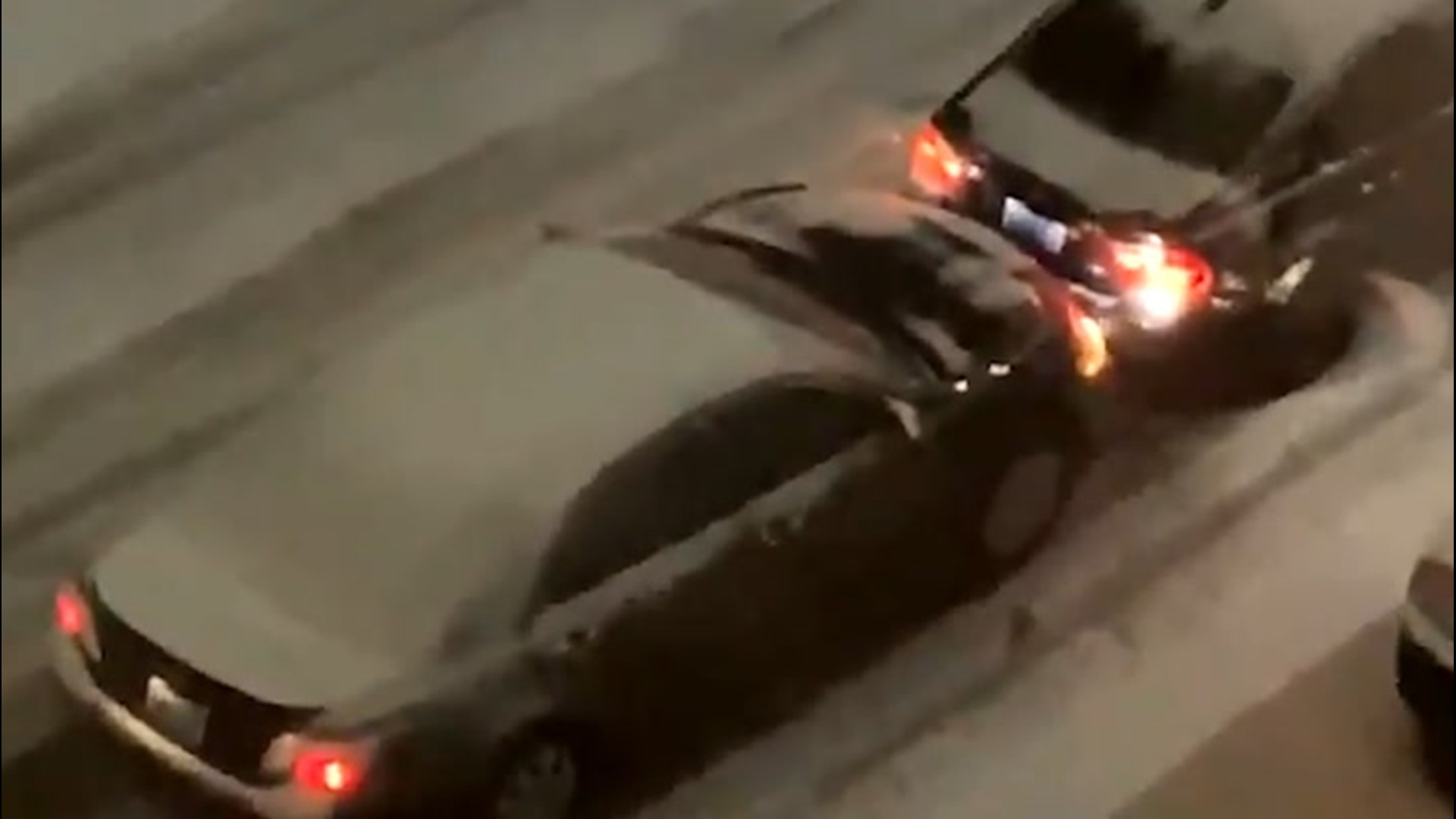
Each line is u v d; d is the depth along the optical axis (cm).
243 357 1052
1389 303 1420
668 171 1158
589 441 1194
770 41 1159
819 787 1238
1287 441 1373
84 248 1000
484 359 1157
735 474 1235
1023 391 1302
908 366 1278
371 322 1095
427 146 1076
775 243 1229
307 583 1126
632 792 1220
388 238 1078
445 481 1162
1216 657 1309
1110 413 1341
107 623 1075
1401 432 1402
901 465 1277
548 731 1187
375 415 1126
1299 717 1295
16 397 995
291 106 1044
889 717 1260
